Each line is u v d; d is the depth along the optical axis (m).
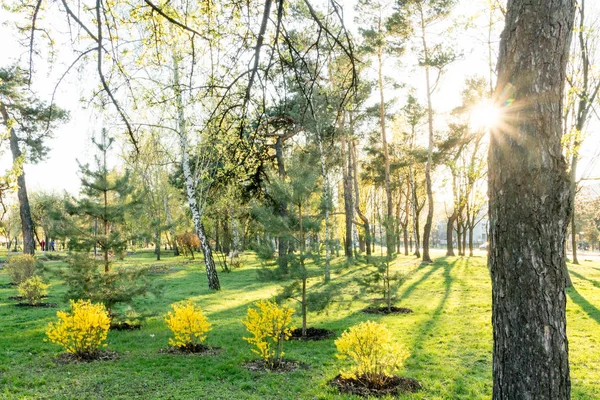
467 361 8.32
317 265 10.55
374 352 6.93
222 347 9.48
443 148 31.95
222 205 28.50
